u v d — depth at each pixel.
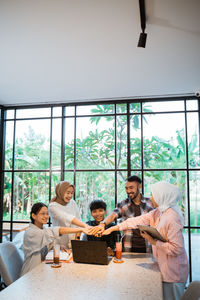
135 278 1.66
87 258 1.96
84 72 2.57
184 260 1.81
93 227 2.19
